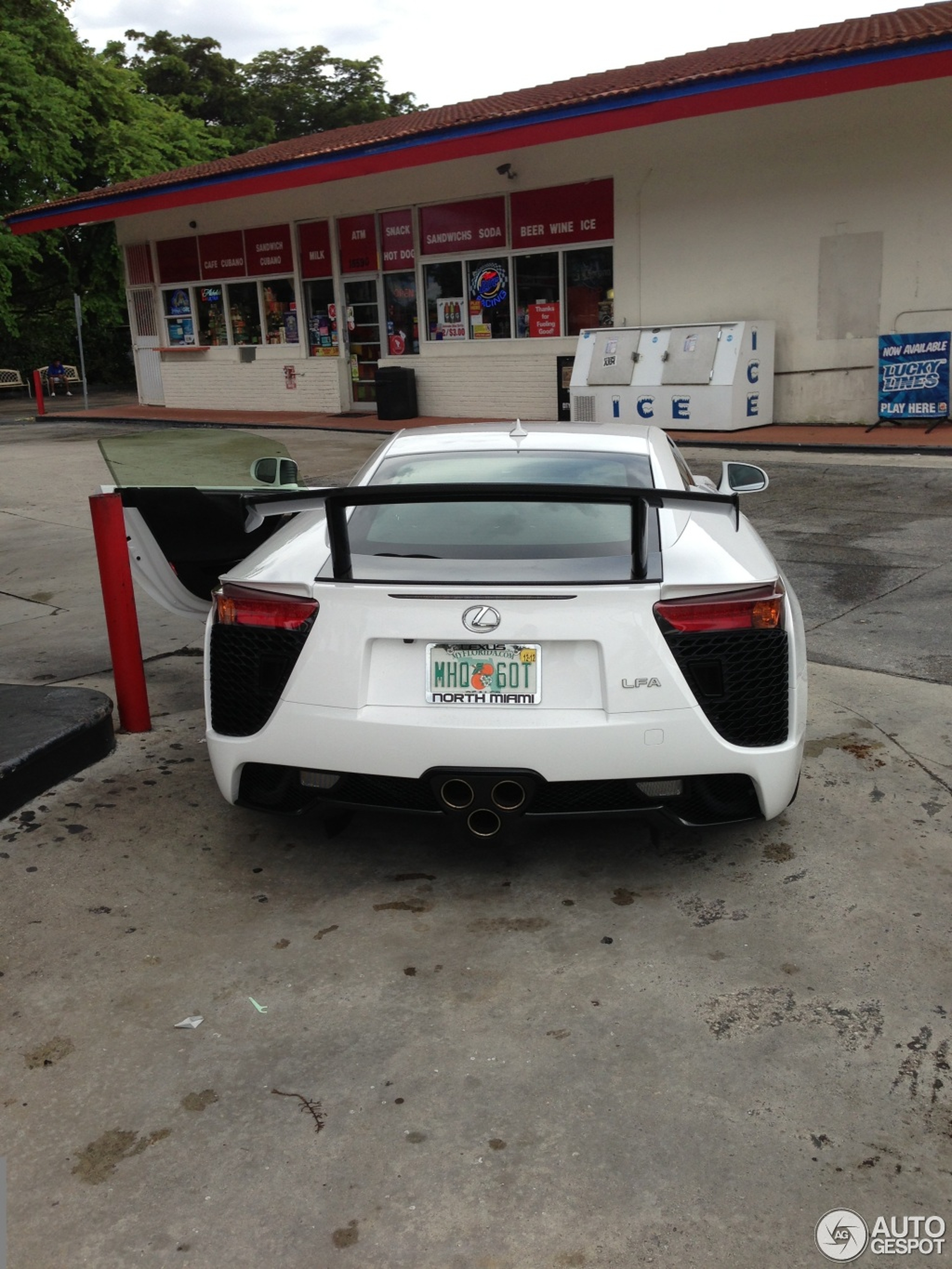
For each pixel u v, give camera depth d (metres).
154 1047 2.44
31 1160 2.11
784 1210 1.94
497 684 2.76
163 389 22.11
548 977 2.67
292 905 3.04
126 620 4.27
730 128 13.31
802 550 7.18
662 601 2.73
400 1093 2.27
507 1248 1.88
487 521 3.19
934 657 4.95
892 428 12.67
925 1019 2.46
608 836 3.40
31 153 25.73
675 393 13.23
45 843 3.44
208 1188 2.03
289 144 21.55
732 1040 2.41
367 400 18.48
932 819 3.42
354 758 2.82
